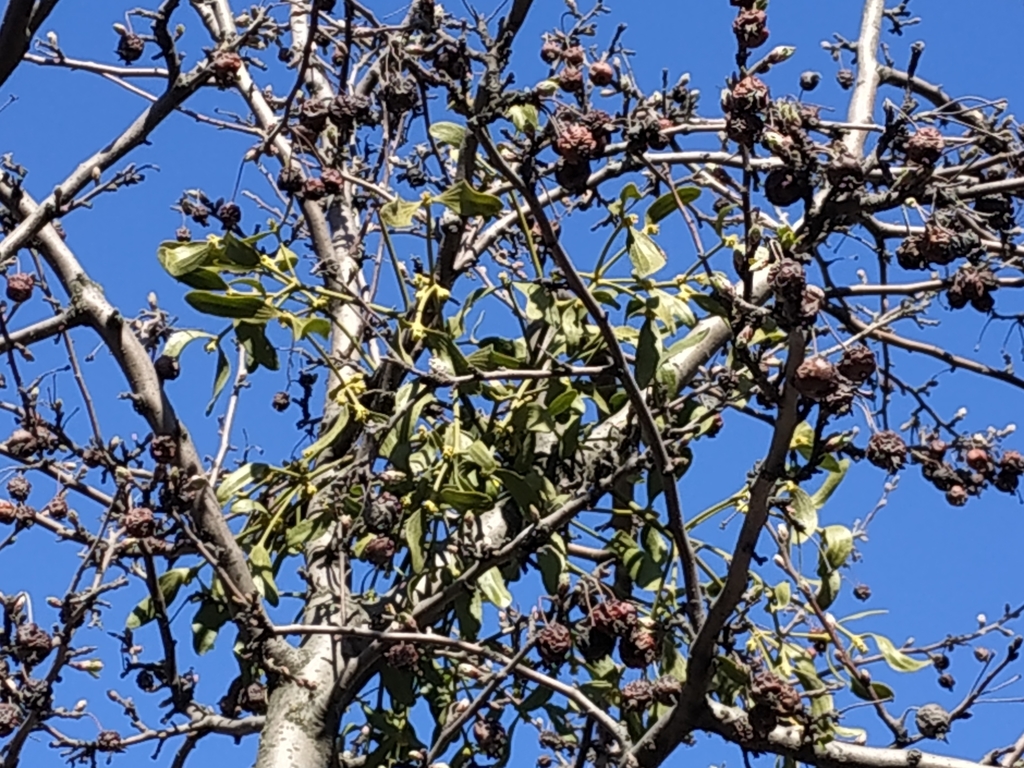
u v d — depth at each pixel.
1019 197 3.13
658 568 3.38
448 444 3.24
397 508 3.17
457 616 3.20
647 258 3.22
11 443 3.45
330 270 3.36
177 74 3.34
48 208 3.31
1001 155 2.63
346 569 3.39
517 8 2.78
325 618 3.28
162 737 3.46
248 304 3.30
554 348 3.52
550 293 3.39
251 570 3.35
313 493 3.42
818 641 3.46
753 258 2.50
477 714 3.40
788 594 3.34
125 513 3.35
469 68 2.79
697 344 3.46
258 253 3.33
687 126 3.02
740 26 2.40
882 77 4.20
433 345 3.21
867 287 2.66
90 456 3.32
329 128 3.62
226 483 3.40
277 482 3.49
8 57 3.17
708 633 2.70
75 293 3.40
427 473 3.20
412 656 3.17
